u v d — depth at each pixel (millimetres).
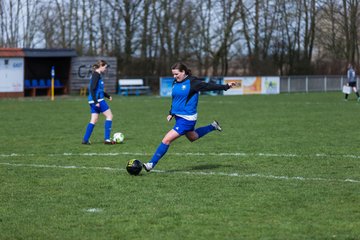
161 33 113750
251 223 13328
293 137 30609
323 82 104812
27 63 87750
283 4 122688
